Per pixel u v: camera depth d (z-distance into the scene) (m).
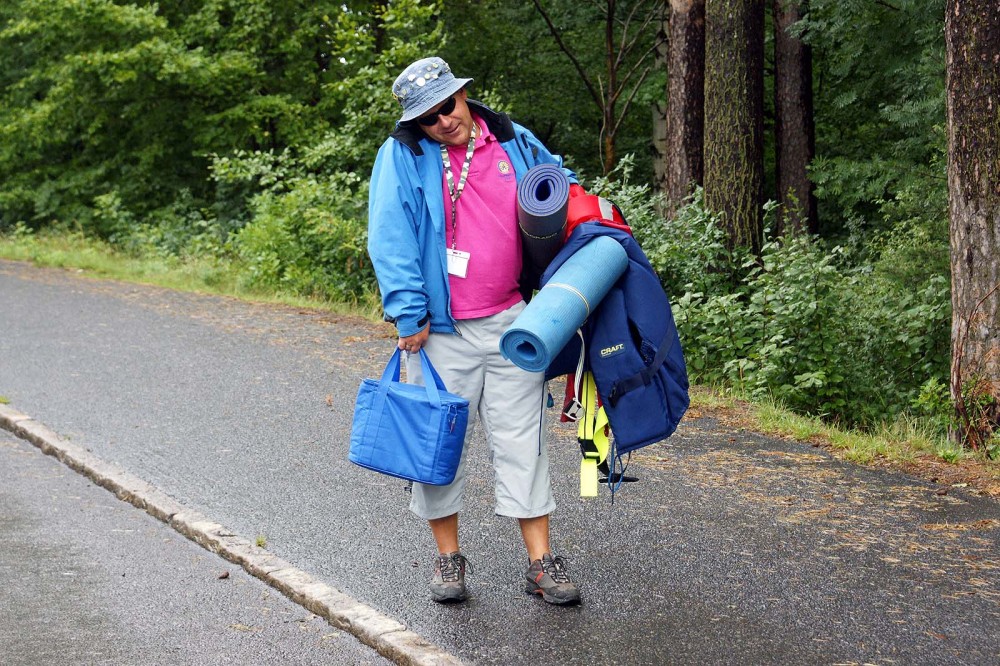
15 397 7.23
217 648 3.62
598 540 4.71
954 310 7.06
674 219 11.89
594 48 20.48
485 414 3.99
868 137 16.86
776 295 8.84
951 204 7.05
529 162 3.93
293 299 12.18
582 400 3.93
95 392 7.45
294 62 18.92
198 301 11.99
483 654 3.53
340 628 3.80
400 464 3.83
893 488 5.60
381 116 14.03
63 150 21.81
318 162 14.15
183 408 7.08
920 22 11.34
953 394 7.07
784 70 15.43
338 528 4.83
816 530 4.88
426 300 3.81
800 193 15.48
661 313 3.82
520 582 4.20
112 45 18.78
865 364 9.19
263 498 5.25
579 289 3.63
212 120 18.80
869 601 4.04
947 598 4.08
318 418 6.92
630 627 3.77
